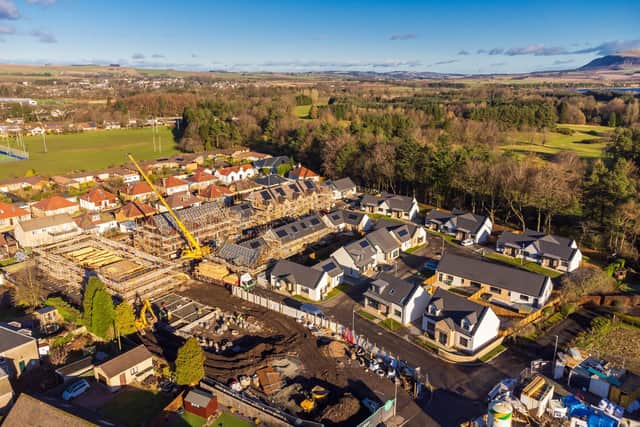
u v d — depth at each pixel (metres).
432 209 107.31
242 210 97.44
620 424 44.12
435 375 52.94
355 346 58.09
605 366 52.19
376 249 83.00
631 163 107.62
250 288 73.00
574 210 94.94
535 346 59.00
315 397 48.06
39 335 59.72
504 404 43.28
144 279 71.75
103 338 57.81
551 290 71.81
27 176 137.88
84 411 42.59
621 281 77.00
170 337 59.91
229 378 51.25
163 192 124.69
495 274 72.81
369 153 132.88
